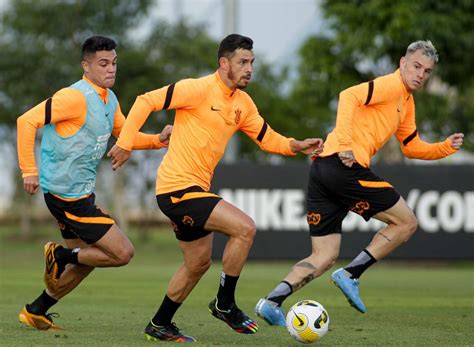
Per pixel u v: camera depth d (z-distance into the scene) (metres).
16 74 90.88
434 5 78.44
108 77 25.78
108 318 31.47
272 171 65.12
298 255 64.81
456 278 58.25
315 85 82.69
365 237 64.12
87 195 26.25
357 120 28.45
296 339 24.02
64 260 26.30
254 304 38.28
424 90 81.62
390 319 32.19
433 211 64.06
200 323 30.12
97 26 92.56
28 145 25.19
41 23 92.06
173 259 80.94
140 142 26.55
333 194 28.31
